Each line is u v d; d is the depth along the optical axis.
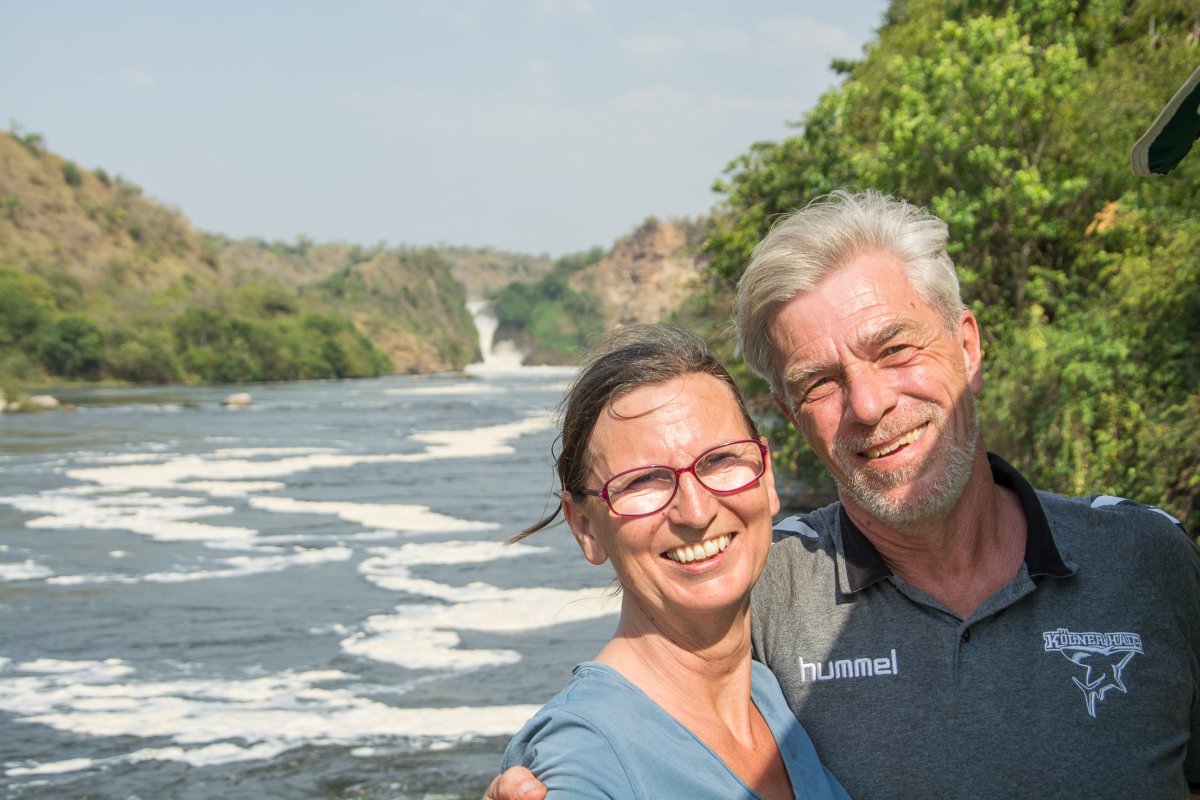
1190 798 2.32
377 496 27.75
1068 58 15.68
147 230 144.50
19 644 13.84
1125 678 2.18
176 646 13.66
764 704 2.22
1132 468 12.30
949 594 2.32
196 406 68.50
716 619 1.99
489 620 14.55
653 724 1.90
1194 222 13.52
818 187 17.81
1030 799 2.14
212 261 152.25
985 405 13.80
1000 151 15.11
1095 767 2.14
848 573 2.36
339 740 10.31
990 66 15.43
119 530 22.66
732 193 20.02
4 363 85.75
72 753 10.12
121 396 80.06
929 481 2.27
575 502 2.10
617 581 2.34
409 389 96.62
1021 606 2.26
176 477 31.89
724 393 2.06
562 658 12.77
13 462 36.00
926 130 15.32
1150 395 13.24
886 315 2.31
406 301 186.62
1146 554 2.28
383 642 13.62
